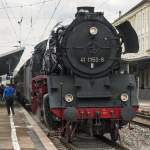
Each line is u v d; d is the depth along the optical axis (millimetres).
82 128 14789
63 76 14672
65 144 14398
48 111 15211
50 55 15898
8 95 24953
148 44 61844
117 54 15242
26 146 13289
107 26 15195
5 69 40312
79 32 14984
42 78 16891
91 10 15344
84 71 14758
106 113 14508
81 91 14523
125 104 14703
